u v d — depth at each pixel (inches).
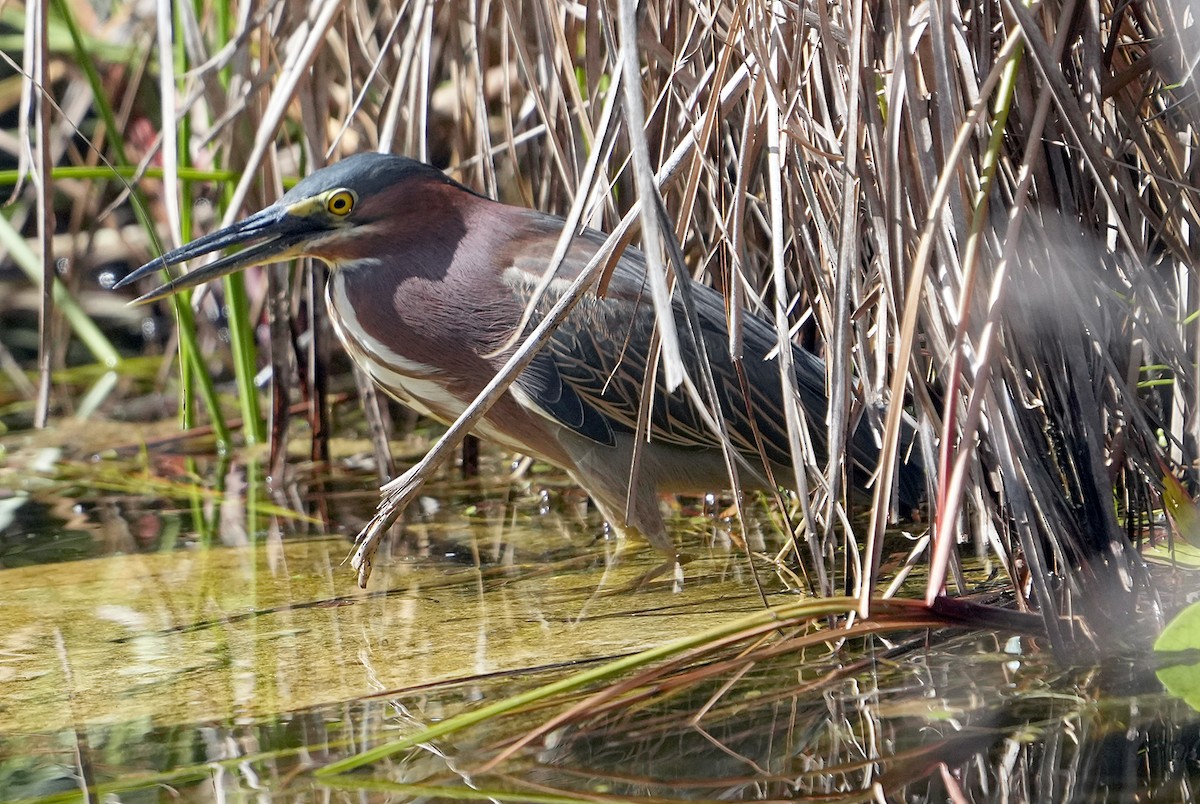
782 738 171.3
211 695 201.6
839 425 201.2
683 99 252.4
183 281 264.4
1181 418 219.1
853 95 185.9
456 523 300.2
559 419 263.1
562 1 262.8
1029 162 176.1
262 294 399.2
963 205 187.9
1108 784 153.9
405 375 274.8
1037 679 185.9
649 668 200.2
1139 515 221.6
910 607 190.1
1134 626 200.1
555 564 269.0
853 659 197.6
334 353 422.0
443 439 187.9
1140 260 205.0
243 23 298.2
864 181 193.3
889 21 198.4
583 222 217.6
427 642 223.9
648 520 265.0
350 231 265.3
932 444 207.5
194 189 437.1
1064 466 211.6
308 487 331.3
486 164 287.0
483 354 265.0
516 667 209.2
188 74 283.3
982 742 166.7
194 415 393.1
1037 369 206.2
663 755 167.8
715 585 250.5
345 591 254.4
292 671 211.6
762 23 199.6
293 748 178.2
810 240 225.8
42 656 222.4
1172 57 203.8
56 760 177.3
